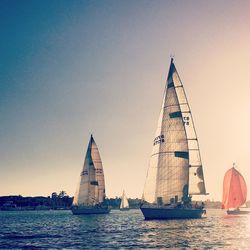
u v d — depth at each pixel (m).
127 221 88.12
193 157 79.06
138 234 53.06
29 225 84.31
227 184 110.44
